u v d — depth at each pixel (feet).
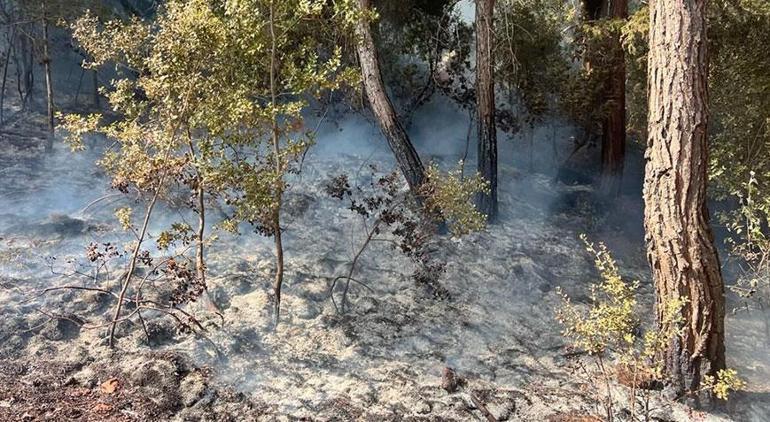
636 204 33.40
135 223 24.22
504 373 18.63
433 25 36.40
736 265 26.53
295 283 21.81
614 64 32.42
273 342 18.83
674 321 15.78
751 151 26.21
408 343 19.66
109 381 16.52
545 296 23.40
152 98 17.63
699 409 17.13
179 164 17.47
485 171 28.22
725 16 26.86
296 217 26.48
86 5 29.37
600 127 35.86
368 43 25.59
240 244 23.90
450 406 16.93
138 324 18.67
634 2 43.39
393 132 25.99
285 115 20.65
